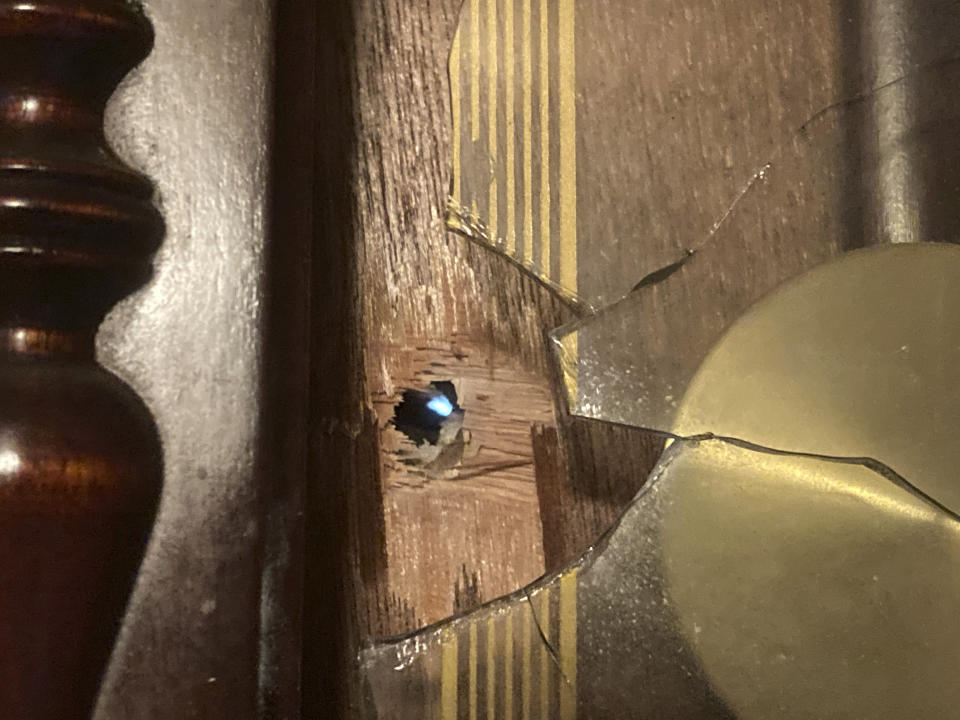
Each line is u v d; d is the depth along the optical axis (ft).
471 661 0.65
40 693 0.52
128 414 0.55
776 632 0.62
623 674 0.63
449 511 0.67
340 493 0.67
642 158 0.67
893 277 0.65
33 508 0.52
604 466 0.66
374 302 0.68
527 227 0.67
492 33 0.68
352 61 0.68
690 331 0.65
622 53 0.68
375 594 0.66
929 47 0.68
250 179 0.59
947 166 0.67
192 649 0.56
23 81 0.55
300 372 0.62
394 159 0.68
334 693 0.64
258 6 0.60
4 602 0.52
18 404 0.52
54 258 0.53
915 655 0.61
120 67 0.58
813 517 0.63
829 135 0.67
